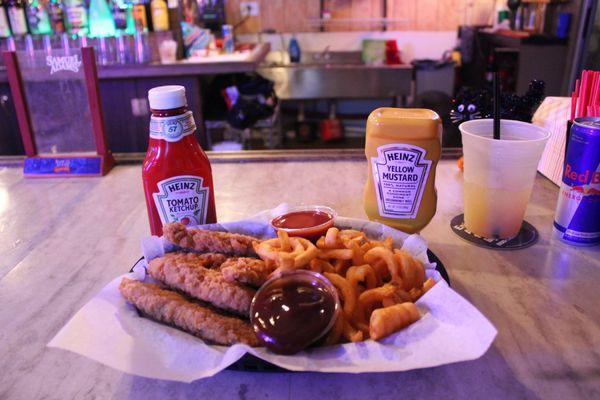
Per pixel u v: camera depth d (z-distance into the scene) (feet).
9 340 2.42
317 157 4.94
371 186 3.11
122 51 10.50
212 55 11.95
